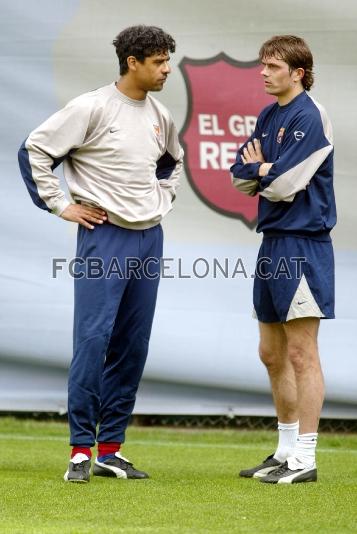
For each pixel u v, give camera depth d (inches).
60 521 495.8
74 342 635.5
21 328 922.1
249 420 1003.3
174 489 596.7
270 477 633.0
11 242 921.5
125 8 914.1
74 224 921.5
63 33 917.2
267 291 654.5
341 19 903.1
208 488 601.9
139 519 502.0
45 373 928.3
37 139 623.2
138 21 915.4
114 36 916.0
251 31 912.3
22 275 921.5
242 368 922.1
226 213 919.0
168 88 917.8
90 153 633.6
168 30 915.4
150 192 642.2
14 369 927.7
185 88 917.2
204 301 920.3
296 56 635.5
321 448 890.1
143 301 649.6
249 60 915.4
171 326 920.9
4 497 562.6
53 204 628.4
